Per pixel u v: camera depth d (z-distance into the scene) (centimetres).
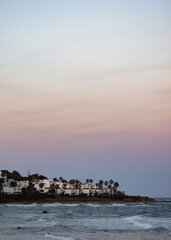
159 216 8919
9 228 5566
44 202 19200
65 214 9444
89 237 4603
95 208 13725
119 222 6838
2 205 15638
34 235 4712
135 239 4434
